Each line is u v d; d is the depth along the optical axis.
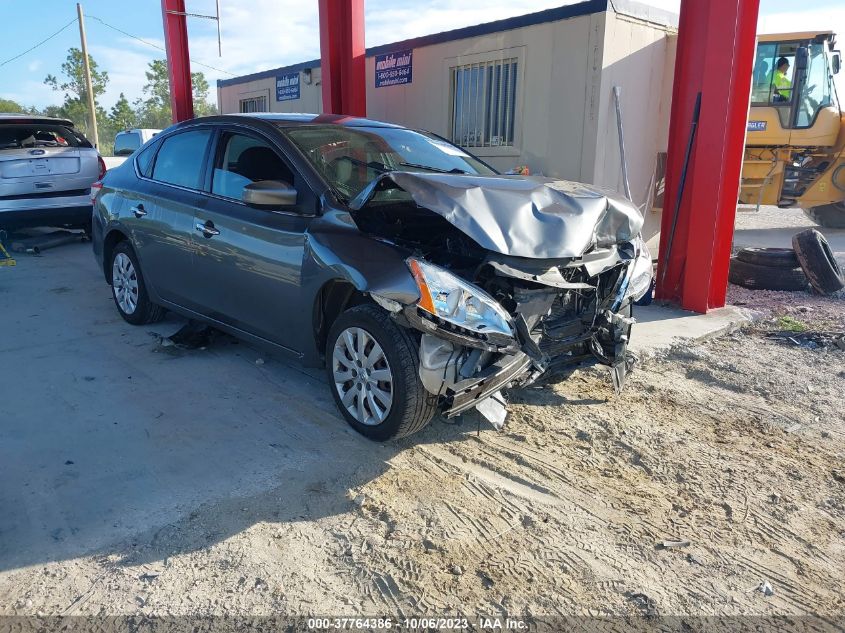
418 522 2.99
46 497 3.12
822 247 7.20
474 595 2.54
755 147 12.05
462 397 3.28
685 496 3.26
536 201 3.51
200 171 4.79
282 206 3.94
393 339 3.38
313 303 3.81
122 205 5.47
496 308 3.22
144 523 2.94
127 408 4.11
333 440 3.74
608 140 7.73
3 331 5.62
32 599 2.47
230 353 5.12
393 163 4.45
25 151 8.92
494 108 8.70
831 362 5.16
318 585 2.58
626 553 2.82
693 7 6.10
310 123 4.60
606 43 7.33
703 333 5.67
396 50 10.02
